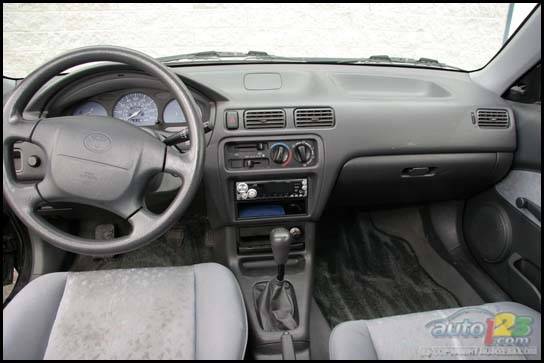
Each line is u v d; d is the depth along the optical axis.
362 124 1.27
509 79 1.36
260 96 1.24
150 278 0.97
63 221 1.58
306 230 1.41
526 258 1.35
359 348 0.85
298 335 1.20
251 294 1.34
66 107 1.23
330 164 1.28
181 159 0.91
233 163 1.25
